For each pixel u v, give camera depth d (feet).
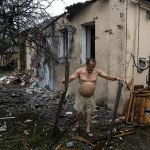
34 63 30.07
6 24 14.38
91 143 10.47
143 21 16.11
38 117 14.85
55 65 24.52
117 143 10.73
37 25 15.85
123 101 15.02
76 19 20.26
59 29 22.82
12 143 10.71
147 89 15.31
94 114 15.33
